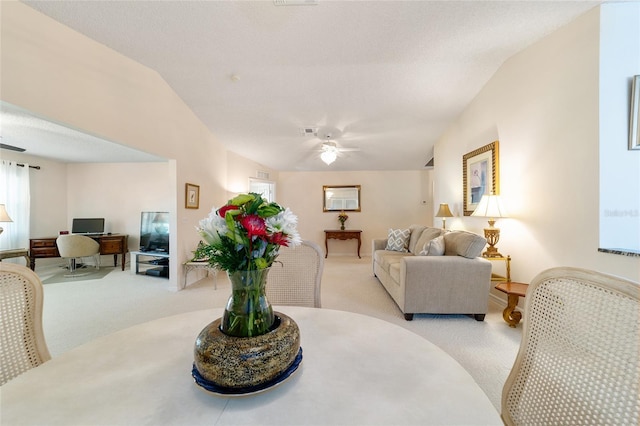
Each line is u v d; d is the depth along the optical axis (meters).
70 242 4.48
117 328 2.46
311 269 1.48
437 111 3.79
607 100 1.94
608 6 1.93
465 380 0.68
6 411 0.58
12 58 1.86
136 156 4.83
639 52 1.91
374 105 3.62
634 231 1.93
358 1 2.02
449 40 2.47
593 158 1.98
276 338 0.68
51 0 1.95
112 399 0.61
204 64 2.89
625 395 0.61
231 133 4.49
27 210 4.64
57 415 0.57
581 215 2.07
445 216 4.10
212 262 0.70
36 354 0.89
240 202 0.69
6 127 3.24
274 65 2.87
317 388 0.65
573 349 0.73
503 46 2.57
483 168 3.23
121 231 5.38
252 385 0.63
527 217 2.60
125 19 2.20
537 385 0.79
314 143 4.90
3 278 0.85
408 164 6.16
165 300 3.22
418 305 2.59
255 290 0.71
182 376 0.70
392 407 0.58
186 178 3.80
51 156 4.84
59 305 3.06
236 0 2.03
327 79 3.12
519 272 2.71
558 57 2.26
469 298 2.57
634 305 0.64
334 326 1.01
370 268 5.14
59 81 2.15
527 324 0.86
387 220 6.70
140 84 2.95
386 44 2.53
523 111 2.64
